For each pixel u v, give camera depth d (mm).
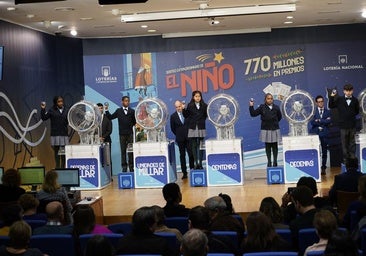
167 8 13242
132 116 15039
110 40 17453
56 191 8539
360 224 5941
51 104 15719
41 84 15227
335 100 13742
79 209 6305
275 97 17281
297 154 13141
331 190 8891
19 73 14086
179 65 17422
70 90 16672
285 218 7531
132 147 13891
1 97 13141
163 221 6211
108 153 14258
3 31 13383
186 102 17438
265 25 16641
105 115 15414
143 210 5488
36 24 14383
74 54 17000
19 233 5098
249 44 17359
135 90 17391
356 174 8758
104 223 10352
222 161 13203
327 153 16141
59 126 14461
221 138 13344
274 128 13742
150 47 17516
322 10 14375
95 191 13289
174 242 5691
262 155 17172
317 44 17141
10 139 13445
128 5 12461
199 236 4309
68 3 11805
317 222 4961
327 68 17172
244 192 12227
